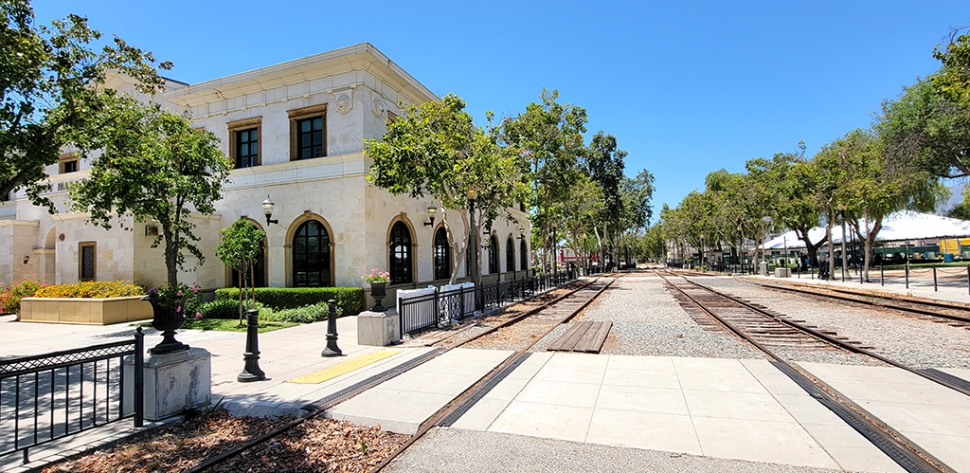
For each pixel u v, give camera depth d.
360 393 6.11
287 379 7.00
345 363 8.04
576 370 7.13
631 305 18.16
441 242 23.17
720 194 47.88
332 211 17.70
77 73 8.56
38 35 7.91
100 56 8.90
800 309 15.34
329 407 5.55
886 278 29.45
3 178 8.34
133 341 5.13
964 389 5.62
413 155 14.74
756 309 15.13
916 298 17.09
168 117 14.41
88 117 9.16
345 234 17.47
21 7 7.64
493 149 17.72
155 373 5.27
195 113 20.44
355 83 17.94
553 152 24.66
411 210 20.52
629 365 7.36
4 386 7.14
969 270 18.23
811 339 9.63
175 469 4.13
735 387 5.99
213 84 19.61
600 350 8.70
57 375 7.79
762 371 6.75
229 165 16.41
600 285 31.62
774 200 38.00
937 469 3.68
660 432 4.60
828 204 28.75
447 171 15.18
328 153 18.16
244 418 5.43
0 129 7.87
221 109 20.03
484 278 27.53
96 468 4.15
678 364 7.32
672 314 14.87
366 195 17.38
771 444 4.23
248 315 7.07
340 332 12.09
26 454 4.16
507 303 19.23
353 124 17.88
